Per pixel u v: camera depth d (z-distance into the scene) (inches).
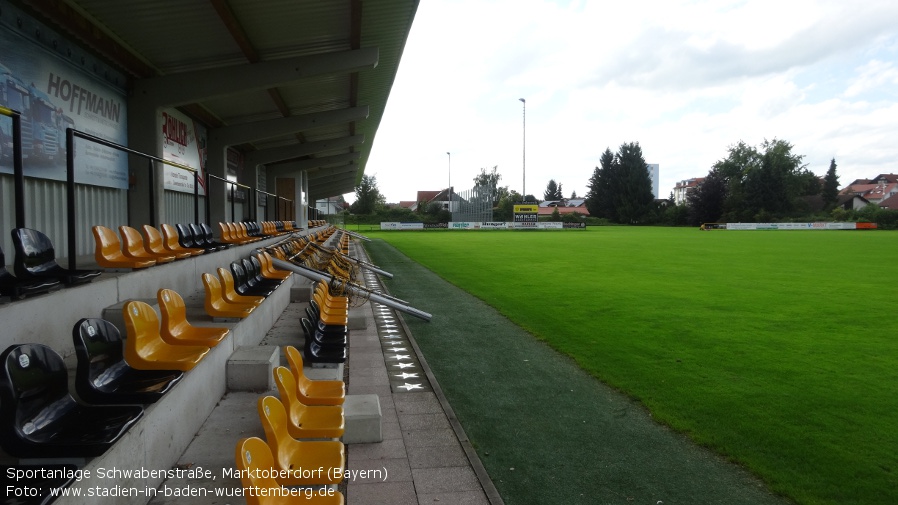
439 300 473.7
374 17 362.3
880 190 4084.6
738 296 494.9
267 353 203.8
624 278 629.9
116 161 373.7
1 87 257.4
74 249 204.1
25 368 99.3
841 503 144.2
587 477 156.6
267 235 562.9
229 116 593.9
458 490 145.5
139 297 227.0
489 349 304.5
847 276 649.6
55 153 300.7
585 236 1733.5
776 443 180.7
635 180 3191.4
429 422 195.0
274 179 1048.8
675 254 986.7
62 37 306.8
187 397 151.0
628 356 287.6
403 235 1796.3
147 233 266.5
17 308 142.9
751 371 261.7
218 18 334.6
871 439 184.2
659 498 145.5
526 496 145.0
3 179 261.4
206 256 320.5
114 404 120.9
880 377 252.7
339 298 331.6
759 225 2417.6
